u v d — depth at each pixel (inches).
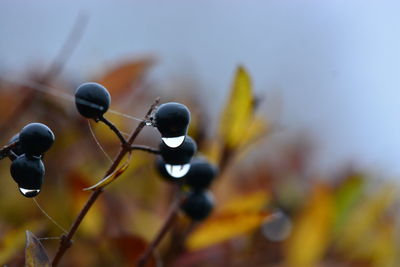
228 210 16.9
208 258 18.2
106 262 17.7
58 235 17.9
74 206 17.5
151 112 14.4
